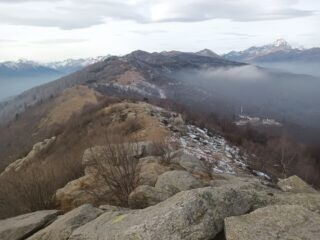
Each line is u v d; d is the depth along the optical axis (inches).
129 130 1603.1
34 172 510.9
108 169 423.2
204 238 216.5
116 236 223.5
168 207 229.3
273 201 260.7
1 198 447.5
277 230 210.7
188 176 382.9
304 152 2474.2
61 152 1461.6
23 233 306.8
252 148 1866.4
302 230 209.2
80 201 408.8
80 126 2114.9
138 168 437.1
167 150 625.3
